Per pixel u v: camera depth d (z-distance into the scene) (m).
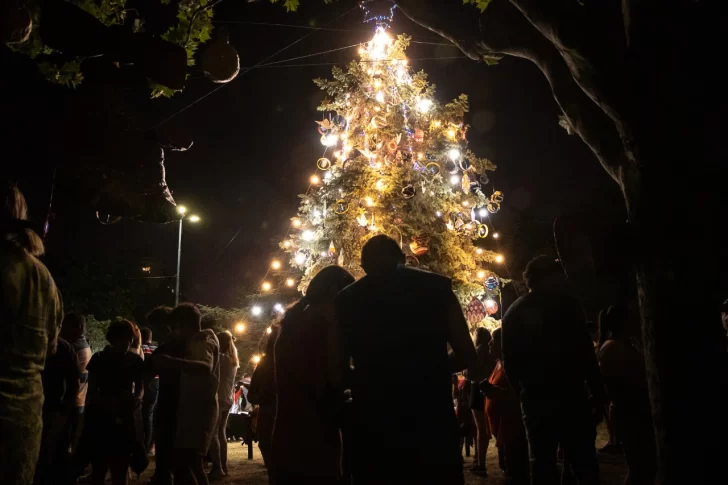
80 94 4.03
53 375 6.10
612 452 10.05
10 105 3.86
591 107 4.22
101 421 5.87
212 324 8.13
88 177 4.04
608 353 5.56
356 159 14.59
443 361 3.38
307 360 4.06
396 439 3.23
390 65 14.77
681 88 3.51
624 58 3.66
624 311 5.67
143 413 9.25
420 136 14.69
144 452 6.17
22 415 2.84
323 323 4.10
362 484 3.29
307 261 15.41
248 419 10.81
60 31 3.88
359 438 3.34
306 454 3.95
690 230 3.49
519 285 17.67
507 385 6.93
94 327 22.58
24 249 3.03
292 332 4.18
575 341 4.85
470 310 14.63
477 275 15.06
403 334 3.37
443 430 3.26
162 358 6.09
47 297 3.09
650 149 3.58
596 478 4.76
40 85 3.96
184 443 6.02
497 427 7.53
